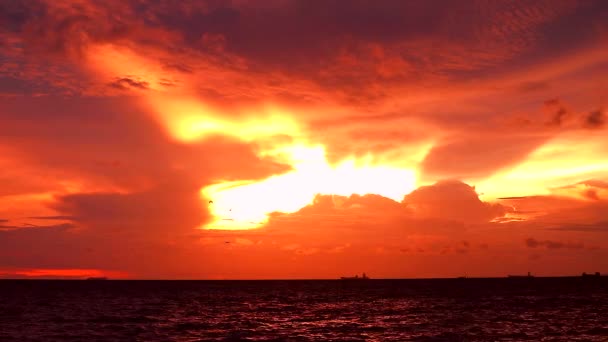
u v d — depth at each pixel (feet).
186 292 584.40
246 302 391.24
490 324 212.64
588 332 183.73
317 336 182.09
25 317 256.73
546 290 546.26
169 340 173.27
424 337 176.14
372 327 207.82
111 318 251.60
